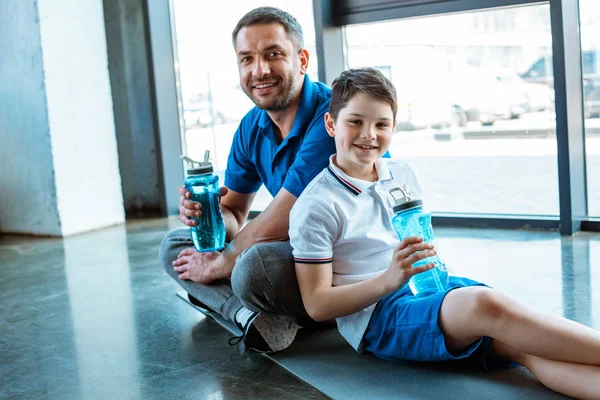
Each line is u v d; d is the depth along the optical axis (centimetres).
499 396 168
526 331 160
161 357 215
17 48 419
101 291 295
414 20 367
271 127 225
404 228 177
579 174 332
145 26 451
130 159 492
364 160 187
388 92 184
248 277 199
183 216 218
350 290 182
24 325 256
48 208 425
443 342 173
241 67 216
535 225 347
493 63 353
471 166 370
